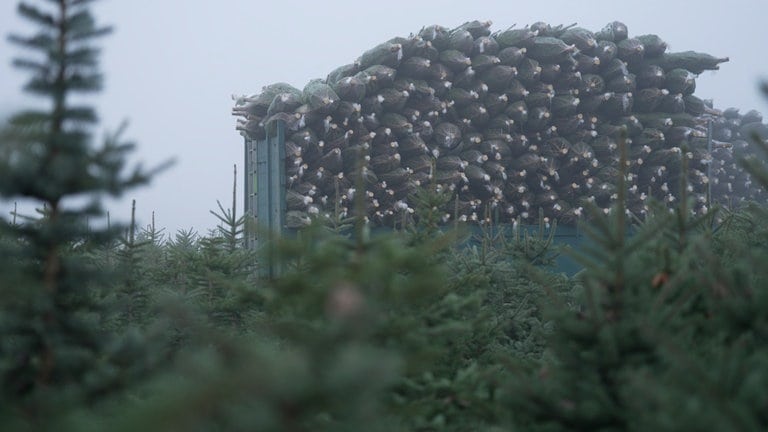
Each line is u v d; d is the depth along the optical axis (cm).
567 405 767
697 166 3731
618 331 762
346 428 564
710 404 594
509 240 3005
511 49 3406
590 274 830
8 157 768
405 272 1034
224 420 500
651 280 888
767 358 697
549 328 1683
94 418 693
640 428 677
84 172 789
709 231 1100
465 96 3319
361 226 768
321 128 3081
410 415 805
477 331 1329
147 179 814
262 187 3219
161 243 2755
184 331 1327
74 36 817
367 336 780
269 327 760
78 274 831
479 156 3291
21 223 980
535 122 3434
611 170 3497
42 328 769
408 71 3291
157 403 462
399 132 3180
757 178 752
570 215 3441
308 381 468
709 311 857
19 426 654
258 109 3247
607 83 3631
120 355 796
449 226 3119
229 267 1780
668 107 3756
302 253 745
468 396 929
